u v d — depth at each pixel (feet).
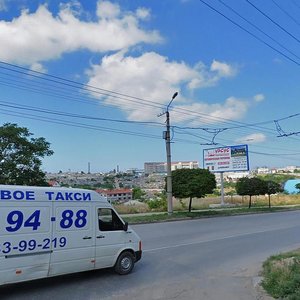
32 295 27.40
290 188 291.99
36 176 86.17
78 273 34.09
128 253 34.40
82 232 31.01
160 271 35.91
